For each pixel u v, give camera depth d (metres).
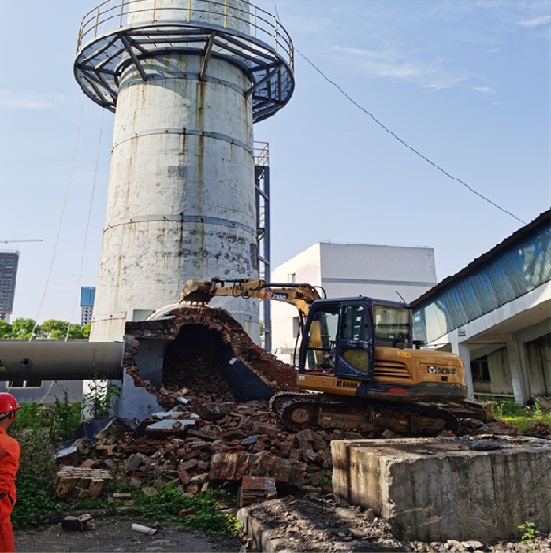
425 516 6.38
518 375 26.47
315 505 7.47
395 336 12.73
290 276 49.97
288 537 5.90
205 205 22.11
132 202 22.06
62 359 15.42
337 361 12.38
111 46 23.16
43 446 9.41
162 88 23.22
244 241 23.06
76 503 8.09
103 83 25.02
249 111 25.62
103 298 21.62
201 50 23.61
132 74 23.97
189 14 22.33
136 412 14.41
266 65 25.08
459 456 6.73
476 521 6.56
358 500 7.18
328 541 5.77
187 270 21.12
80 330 73.38
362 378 11.88
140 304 20.69
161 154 22.34
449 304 28.47
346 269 47.25
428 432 12.62
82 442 10.83
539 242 20.61
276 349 53.09
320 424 12.55
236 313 21.44
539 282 20.72
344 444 7.82
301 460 10.13
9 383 24.72
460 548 6.09
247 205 23.92
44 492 8.08
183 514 7.75
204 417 13.38
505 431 13.52
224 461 8.98
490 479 6.77
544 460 7.13
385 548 5.59
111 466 9.84
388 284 47.88
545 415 21.22
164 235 21.38
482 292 25.06
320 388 12.62
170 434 11.38
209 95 23.59
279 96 29.30
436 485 6.52
